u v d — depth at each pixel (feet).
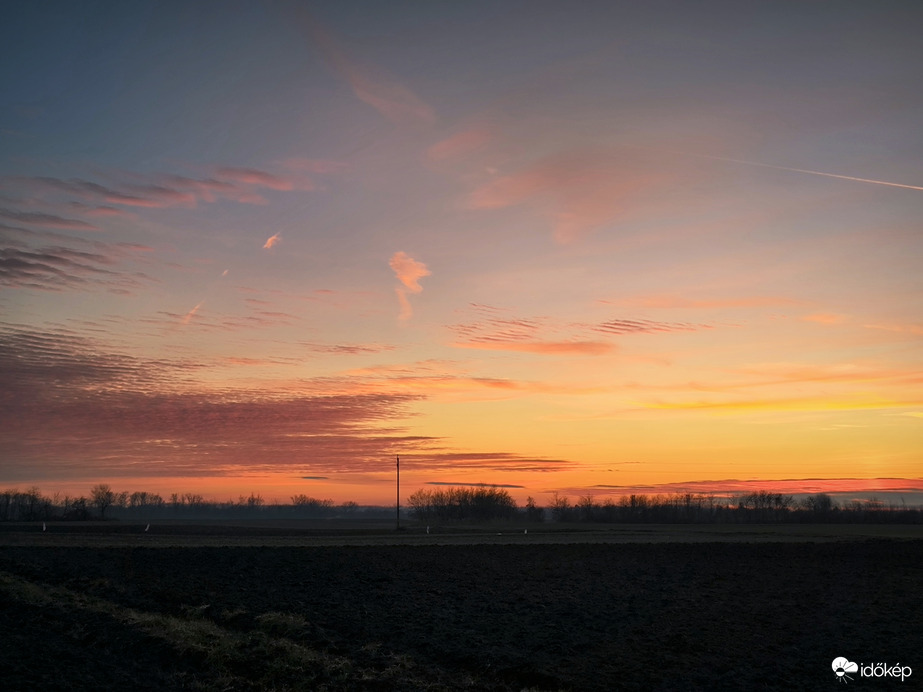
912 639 73.61
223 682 52.85
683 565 144.56
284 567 123.95
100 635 65.00
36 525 306.76
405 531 312.50
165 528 299.99
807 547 192.75
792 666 62.80
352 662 61.41
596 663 63.62
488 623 80.28
